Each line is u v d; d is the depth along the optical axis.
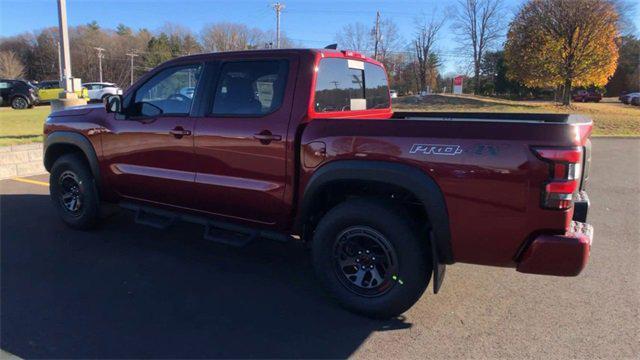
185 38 97.50
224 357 3.15
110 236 5.46
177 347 3.26
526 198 3.03
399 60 76.00
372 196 3.68
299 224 3.94
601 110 31.77
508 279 4.43
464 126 3.19
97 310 3.74
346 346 3.30
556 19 32.72
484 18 64.81
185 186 4.50
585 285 4.31
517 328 3.54
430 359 3.15
